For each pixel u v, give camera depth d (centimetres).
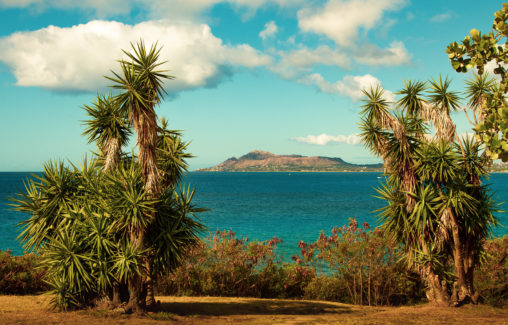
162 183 1341
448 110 1370
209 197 9012
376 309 1409
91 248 1123
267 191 11638
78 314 1074
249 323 1055
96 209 1160
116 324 960
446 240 1340
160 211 1158
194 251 1712
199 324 1034
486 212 1307
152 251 1151
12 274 1516
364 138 1397
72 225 1160
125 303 1153
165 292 1727
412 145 1355
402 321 1037
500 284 1484
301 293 1814
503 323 971
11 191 9762
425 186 1381
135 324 972
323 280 1747
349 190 12188
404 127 1349
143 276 1160
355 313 1302
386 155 1371
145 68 1138
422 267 1378
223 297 1638
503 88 473
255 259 1792
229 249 1797
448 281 1322
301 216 5062
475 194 1326
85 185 1219
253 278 1816
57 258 1088
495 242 1619
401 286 1614
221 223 4347
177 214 1191
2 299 1312
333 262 1750
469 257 1379
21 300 1299
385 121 1334
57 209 1212
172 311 1238
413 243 1371
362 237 1717
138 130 1139
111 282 1152
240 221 4525
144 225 1074
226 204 7025
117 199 1094
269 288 1802
